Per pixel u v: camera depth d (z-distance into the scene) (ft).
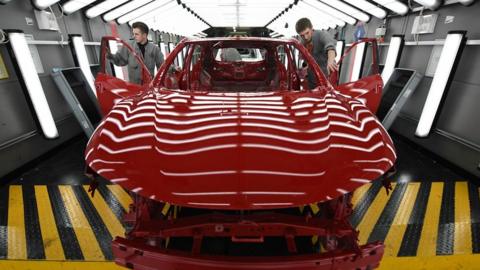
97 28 16.79
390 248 6.27
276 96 6.14
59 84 10.99
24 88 9.96
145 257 3.96
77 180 9.39
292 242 4.25
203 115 5.08
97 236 6.68
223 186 3.71
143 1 18.93
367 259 4.02
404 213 7.48
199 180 3.78
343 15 20.39
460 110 10.02
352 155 4.23
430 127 10.64
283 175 3.83
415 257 6.02
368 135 4.73
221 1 27.12
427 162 10.71
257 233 4.35
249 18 39.45
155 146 4.31
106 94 6.98
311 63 7.53
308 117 5.04
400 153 11.64
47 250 6.23
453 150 10.03
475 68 9.46
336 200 4.58
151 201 4.80
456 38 9.37
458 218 7.27
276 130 4.60
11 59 9.67
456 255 6.08
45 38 11.96
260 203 3.55
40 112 10.37
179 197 3.63
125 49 12.30
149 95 6.22
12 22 10.22
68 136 12.91
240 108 5.37
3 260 5.96
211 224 4.30
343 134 4.61
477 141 9.20
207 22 45.42
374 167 4.12
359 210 7.61
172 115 5.10
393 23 14.73
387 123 11.34
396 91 13.03
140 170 3.97
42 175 9.80
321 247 6.19
